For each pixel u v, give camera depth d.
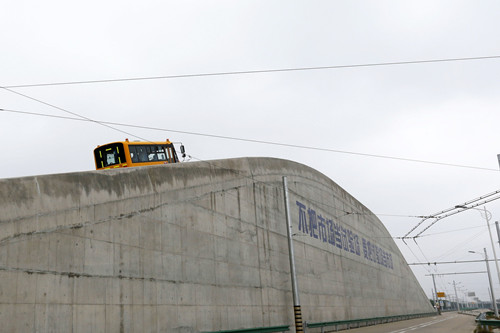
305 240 30.50
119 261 14.84
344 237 39.00
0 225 11.13
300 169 32.53
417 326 34.53
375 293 44.16
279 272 25.86
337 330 30.80
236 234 22.53
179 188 18.91
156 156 24.25
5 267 11.08
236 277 21.61
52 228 12.57
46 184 12.71
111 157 22.94
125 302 14.75
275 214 27.19
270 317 23.69
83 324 13.01
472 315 69.44
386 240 54.69
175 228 18.08
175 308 17.06
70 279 12.86
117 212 15.16
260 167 26.77
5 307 10.91
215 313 19.39
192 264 18.66
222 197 22.05
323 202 35.75
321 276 31.75
